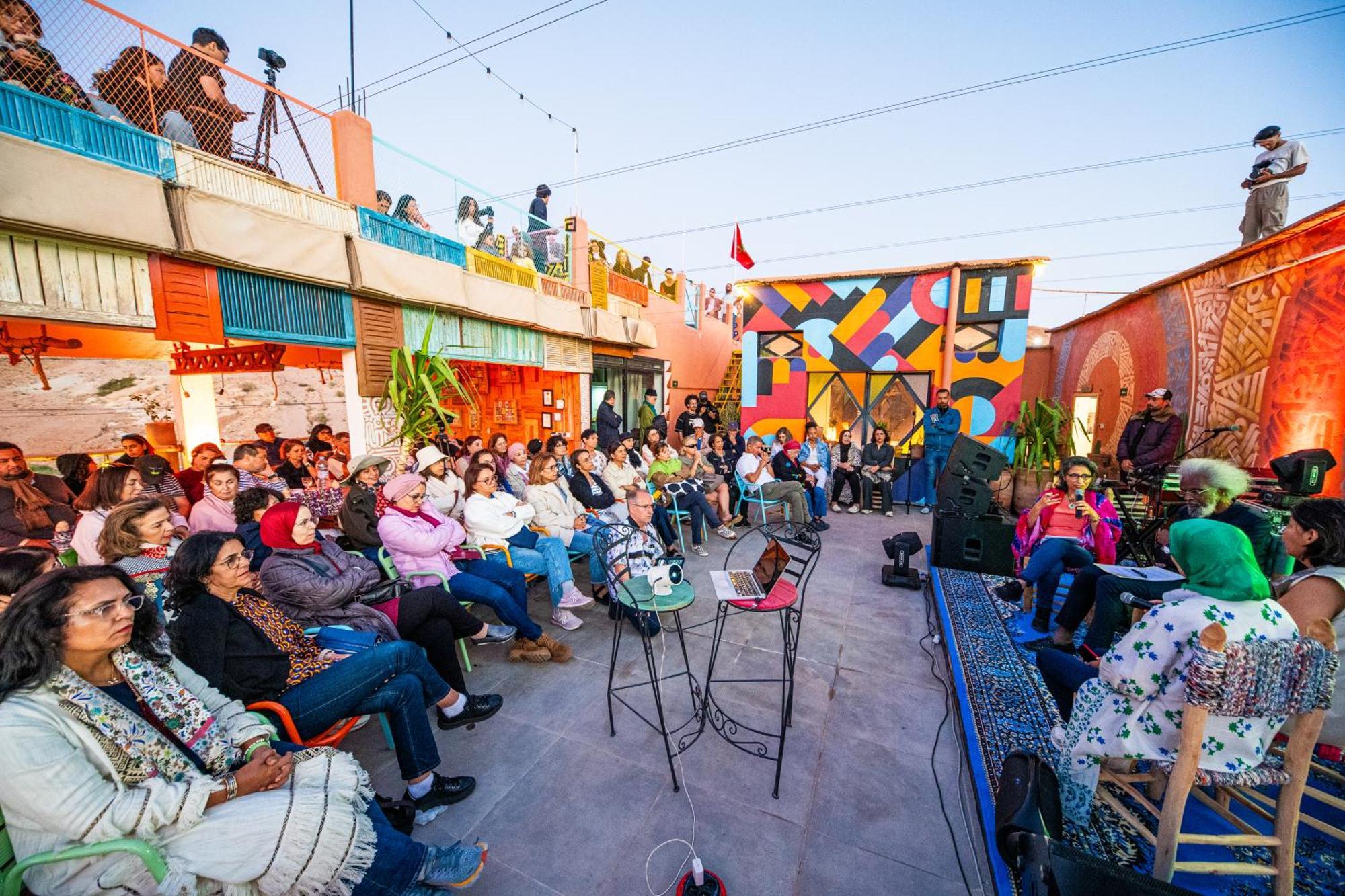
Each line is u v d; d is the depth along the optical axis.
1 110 3.08
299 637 2.10
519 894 1.72
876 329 8.44
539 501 4.05
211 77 4.24
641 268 11.91
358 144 5.32
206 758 1.47
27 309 3.27
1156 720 1.62
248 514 2.97
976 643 3.39
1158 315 6.60
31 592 1.19
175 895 1.22
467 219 7.09
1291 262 4.32
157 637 1.53
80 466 3.81
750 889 1.74
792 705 2.81
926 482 7.91
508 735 2.55
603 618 3.93
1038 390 11.63
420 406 5.61
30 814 1.12
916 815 2.07
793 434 9.10
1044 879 1.37
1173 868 1.57
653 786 2.21
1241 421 4.93
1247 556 1.54
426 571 3.00
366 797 1.61
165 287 3.86
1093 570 3.07
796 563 5.22
